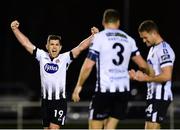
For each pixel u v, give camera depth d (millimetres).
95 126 22547
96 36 22109
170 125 47844
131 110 53906
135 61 22609
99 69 22016
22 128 50750
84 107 57000
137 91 61969
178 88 67188
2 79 114750
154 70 24484
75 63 73812
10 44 114875
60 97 25812
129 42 22172
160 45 24922
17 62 114938
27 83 109000
